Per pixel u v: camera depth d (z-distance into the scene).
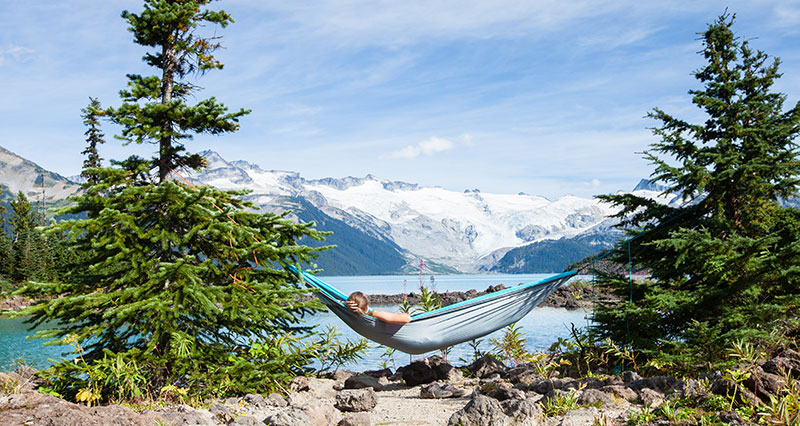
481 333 7.02
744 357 4.49
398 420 4.84
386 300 37.44
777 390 3.87
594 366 7.28
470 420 4.24
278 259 6.82
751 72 7.89
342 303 6.67
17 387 5.41
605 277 7.93
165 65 7.42
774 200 7.66
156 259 6.54
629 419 3.99
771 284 7.04
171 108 6.76
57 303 5.64
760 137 7.53
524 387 5.79
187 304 6.35
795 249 6.31
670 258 7.62
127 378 5.57
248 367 6.30
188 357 6.12
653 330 7.23
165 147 6.96
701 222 7.82
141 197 6.65
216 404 5.31
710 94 7.96
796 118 7.45
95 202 6.28
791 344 6.45
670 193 7.99
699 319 7.39
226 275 6.66
